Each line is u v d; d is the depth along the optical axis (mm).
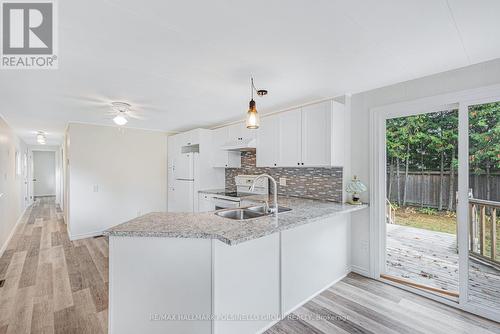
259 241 1898
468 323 1984
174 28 1502
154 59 1912
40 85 2439
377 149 2709
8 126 4508
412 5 1301
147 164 5184
